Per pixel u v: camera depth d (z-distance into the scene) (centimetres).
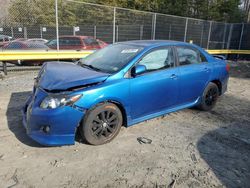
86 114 345
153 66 418
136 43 458
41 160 322
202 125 468
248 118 521
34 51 923
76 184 279
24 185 273
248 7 2780
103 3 2375
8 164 311
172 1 2445
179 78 451
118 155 344
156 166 321
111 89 355
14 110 503
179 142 393
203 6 2456
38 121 323
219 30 1769
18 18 1019
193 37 1588
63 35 1102
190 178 299
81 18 1126
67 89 329
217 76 538
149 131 429
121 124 388
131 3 2434
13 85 729
